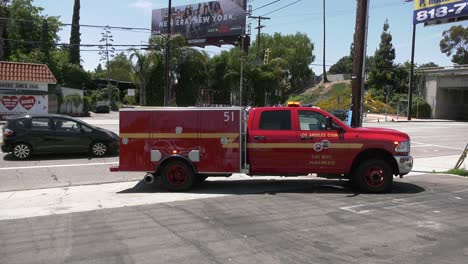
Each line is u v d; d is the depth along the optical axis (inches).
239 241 231.0
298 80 3198.8
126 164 374.3
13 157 583.5
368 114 2266.2
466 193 358.6
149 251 216.1
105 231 250.7
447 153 690.8
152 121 371.9
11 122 572.1
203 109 367.9
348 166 360.8
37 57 2309.3
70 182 422.0
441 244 225.0
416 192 362.6
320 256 207.6
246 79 1951.3
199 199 338.0
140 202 328.5
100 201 333.1
